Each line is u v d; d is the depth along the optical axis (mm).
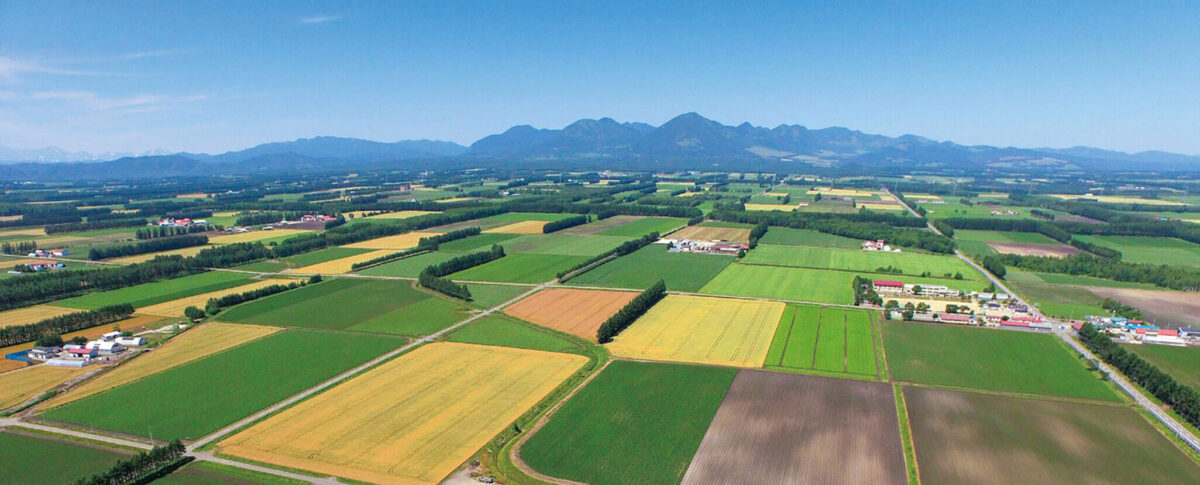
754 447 84250
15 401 101938
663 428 89938
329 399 101750
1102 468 79375
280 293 175875
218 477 78062
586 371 113312
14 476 78375
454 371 113875
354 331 139750
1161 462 80938
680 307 158625
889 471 78312
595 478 76812
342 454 83562
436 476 77688
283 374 113188
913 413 95125
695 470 78375
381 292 176375
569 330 139625
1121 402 99750
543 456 82062
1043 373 112375
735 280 190875
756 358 120000
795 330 138250
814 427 90250
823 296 170000
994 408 97062
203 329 142125
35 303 163750
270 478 77625
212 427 92062
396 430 90438
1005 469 79000
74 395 104438
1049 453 83125
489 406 98312
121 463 76312
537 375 111438
